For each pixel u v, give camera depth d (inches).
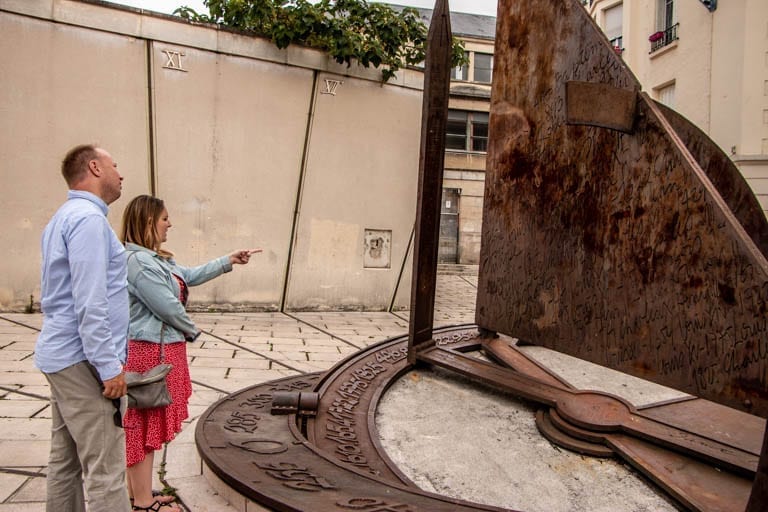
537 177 122.5
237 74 290.8
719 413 115.7
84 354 71.2
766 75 388.2
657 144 97.8
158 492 99.0
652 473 92.1
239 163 294.5
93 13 259.8
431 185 138.2
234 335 242.4
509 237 129.7
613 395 118.0
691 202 92.0
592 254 109.9
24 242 255.6
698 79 435.2
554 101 118.5
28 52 251.4
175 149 280.8
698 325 90.6
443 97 136.8
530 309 124.2
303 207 310.7
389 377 131.3
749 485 88.5
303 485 88.5
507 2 130.5
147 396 85.8
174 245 284.2
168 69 276.2
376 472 95.6
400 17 324.5
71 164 75.3
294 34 295.0
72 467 77.9
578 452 103.0
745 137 392.2
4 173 251.3
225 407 127.4
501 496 91.3
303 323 280.8
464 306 403.5
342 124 316.2
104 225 72.7
